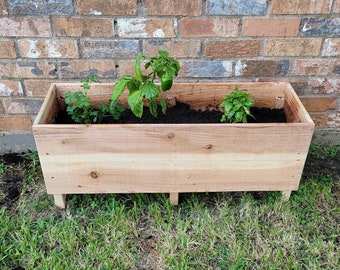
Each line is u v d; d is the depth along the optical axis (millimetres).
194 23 1721
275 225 1651
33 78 1855
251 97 1741
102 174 1618
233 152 1579
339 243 1595
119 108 1763
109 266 1479
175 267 1486
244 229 1640
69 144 1526
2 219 1669
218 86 1839
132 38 1758
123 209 1711
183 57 1822
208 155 1582
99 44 1769
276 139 1552
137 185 1659
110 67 1840
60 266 1478
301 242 1592
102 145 1535
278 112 1877
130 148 1546
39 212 1718
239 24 1731
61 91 1792
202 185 1672
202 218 1673
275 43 1790
